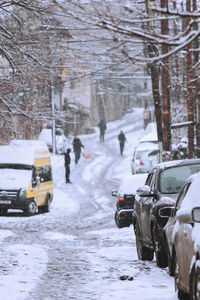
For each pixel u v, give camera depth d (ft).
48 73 139.95
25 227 170.09
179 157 209.15
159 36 37.99
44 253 98.68
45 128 436.76
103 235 142.41
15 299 59.98
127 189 149.79
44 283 70.08
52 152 408.67
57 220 186.70
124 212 148.05
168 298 59.36
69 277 74.84
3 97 154.30
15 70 142.41
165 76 174.40
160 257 83.41
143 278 74.18
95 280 72.74
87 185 296.51
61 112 169.58
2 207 203.21
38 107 167.32
